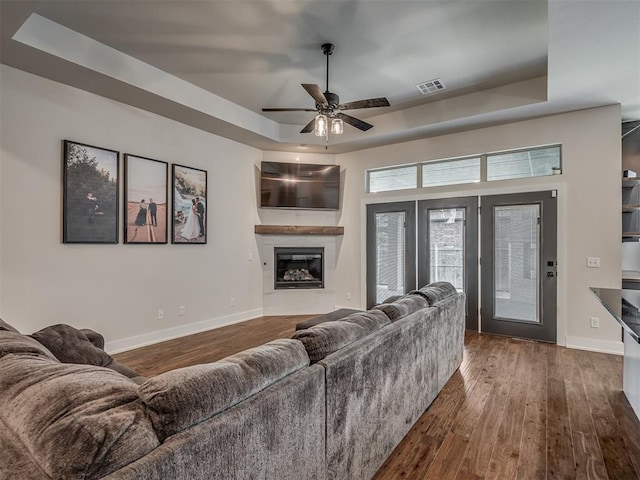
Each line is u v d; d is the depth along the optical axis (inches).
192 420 36.7
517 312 175.5
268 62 138.6
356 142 209.5
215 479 37.4
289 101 177.0
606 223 154.3
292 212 232.1
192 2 103.3
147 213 161.3
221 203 199.2
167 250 170.9
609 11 89.4
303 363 55.2
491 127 181.2
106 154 145.7
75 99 136.5
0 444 32.1
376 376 72.1
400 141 207.3
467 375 127.3
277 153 229.3
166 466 32.3
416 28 115.5
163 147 168.4
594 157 156.7
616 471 75.3
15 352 48.7
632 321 74.4
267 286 227.9
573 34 99.7
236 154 208.8
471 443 85.4
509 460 79.0
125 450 30.9
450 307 121.0
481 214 185.0
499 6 103.8
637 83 131.7
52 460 28.7
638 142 173.5
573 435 88.7
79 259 138.4
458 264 192.5
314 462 53.8
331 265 236.4
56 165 131.5
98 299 144.3
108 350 147.5
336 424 59.2
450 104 172.2
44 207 128.5
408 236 209.0
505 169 180.4
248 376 44.9
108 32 118.6
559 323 163.6
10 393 36.9
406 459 79.2
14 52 111.2
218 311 197.2
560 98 145.9
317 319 133.3
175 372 40.3
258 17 110.3
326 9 106.0
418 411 94.6
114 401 35.2
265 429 44.0
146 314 161.9
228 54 132.6
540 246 168.4
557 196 164.1
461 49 128.2
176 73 147.5
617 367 135.0
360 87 160.2
